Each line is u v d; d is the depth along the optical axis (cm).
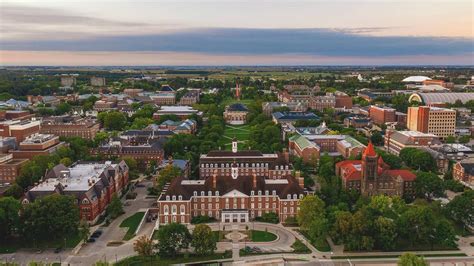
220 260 19562
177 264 19238
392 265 19075
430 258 19738
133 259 19612
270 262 19088
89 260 19662
